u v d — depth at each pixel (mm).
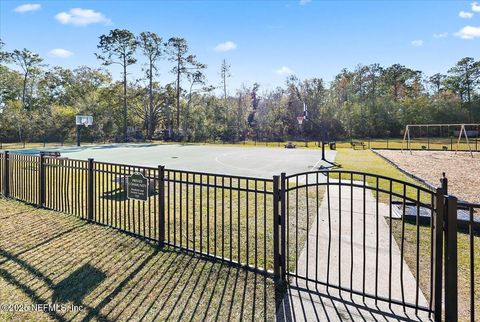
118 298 3020
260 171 12836
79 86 48312
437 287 2648
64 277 3449
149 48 41969
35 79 47625
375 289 2959
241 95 53281
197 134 43125
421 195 7758
